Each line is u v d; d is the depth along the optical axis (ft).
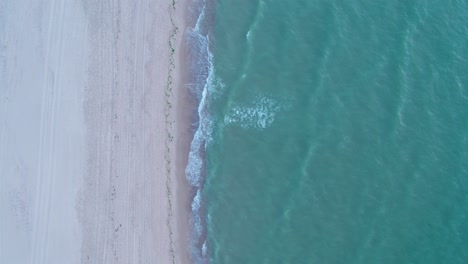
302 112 69.77
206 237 65.21
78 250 62.90
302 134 69.00
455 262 64.80
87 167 65.05
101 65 68.08
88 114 66.44
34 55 67.26
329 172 67.67
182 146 67.41
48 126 65.62
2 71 66.33
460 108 70.13
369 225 65.87
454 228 65.82
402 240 65.41
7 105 65.62
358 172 67.72
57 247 62.75
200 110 68.90
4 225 62.69
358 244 65.21
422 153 68.44
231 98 69.82
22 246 62.39
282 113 69.72
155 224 64.59
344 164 67.97
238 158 68.03
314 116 69.56
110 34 69.15
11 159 64.39
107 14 69.72
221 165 67.62
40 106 66.03
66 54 67.77
